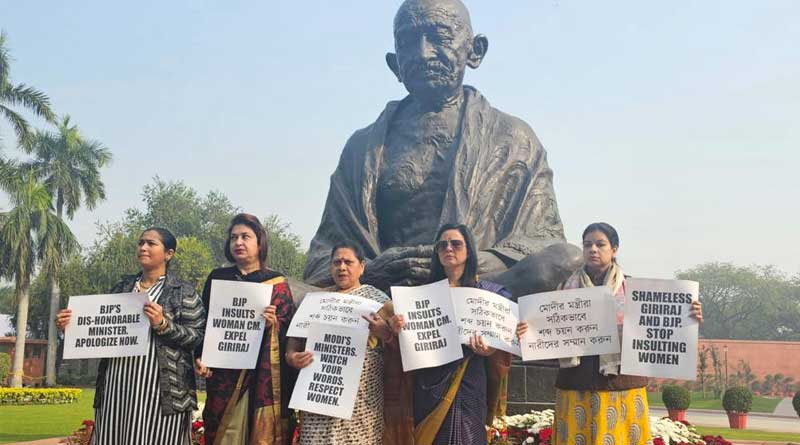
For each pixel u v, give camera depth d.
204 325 6.46
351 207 12.09
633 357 6.03
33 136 36.44
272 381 6.25
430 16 11.87
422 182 11.84
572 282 6.44
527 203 11.65
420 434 5.88
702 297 80.88
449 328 5.88
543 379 10.34
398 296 5.98
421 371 5.96
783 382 43.81
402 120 12.55
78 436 9.83
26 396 31.86
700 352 45.28
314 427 6.00
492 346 5.87
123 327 6.09
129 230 60.41
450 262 6.21
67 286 47.62
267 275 6.66
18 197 36.19
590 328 6.09
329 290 6.62
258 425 6.15
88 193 43.97
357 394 6.00
